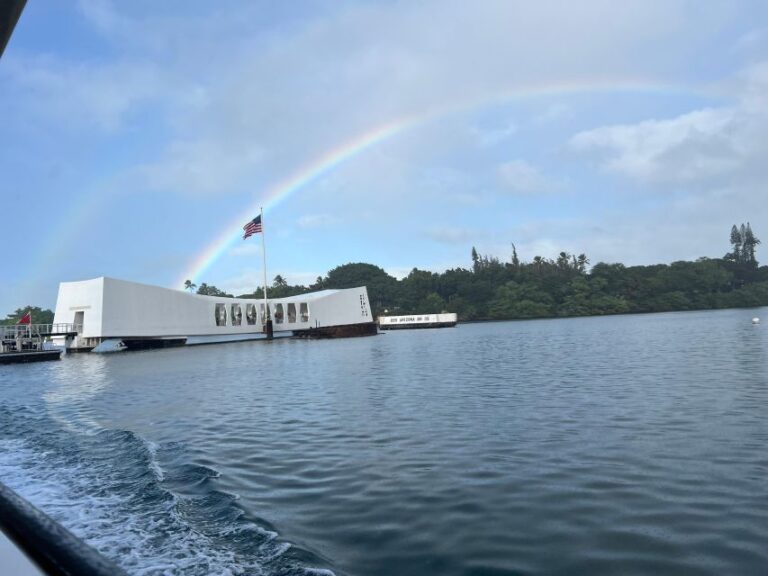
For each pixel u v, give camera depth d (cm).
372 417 1576
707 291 16988
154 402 2116
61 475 1073
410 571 623
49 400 2302
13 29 177
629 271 17350
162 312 7462
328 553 675
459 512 799
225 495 915
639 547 661
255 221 7725
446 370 2862
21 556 162
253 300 9025
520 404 1683
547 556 647
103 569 149
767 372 2233
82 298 7019
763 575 584
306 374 2997
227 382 2736
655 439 1179
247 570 626
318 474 1029
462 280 18325
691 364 2661
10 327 6119
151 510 843
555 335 6494
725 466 975
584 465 1007
